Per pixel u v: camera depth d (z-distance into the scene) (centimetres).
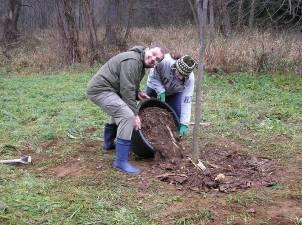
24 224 437
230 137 720
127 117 564
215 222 451
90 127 770
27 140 713
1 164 605
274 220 454
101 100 574
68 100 992
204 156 624
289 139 714
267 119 827
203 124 789
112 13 1656
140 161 615
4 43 1806
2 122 811
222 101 970
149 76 650
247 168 588
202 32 545
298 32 1603
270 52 1235
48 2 2158
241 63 1232
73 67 1428
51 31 1856
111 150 657
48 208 470
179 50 1311
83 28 1619
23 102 976
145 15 2711
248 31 1452
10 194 500
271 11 1745
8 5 1877
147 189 527
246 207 484
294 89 1078
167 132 625
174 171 568
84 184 540
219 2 1500
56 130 754
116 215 460
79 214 461
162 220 455
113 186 533
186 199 501
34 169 598
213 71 1230
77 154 644
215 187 533
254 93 1036
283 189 529
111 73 574
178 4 2592
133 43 1709
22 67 1482
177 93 654
